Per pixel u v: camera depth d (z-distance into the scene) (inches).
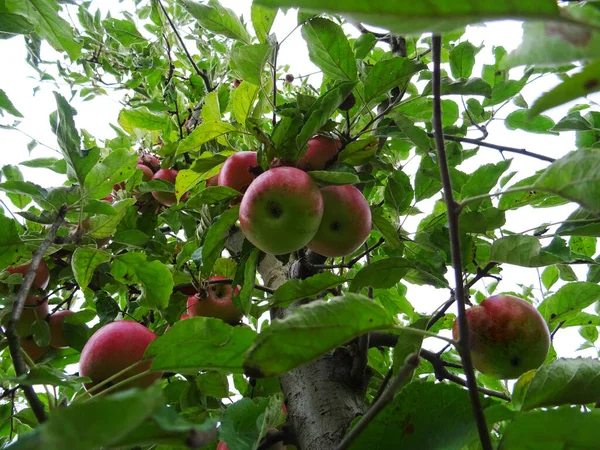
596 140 23.8
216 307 23.4
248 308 18.2
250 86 20.3
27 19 20.3
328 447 16.2
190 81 38.5
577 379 11.8
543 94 5.9
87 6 39.7
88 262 20.1
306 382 18.2
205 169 21.0
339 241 18.3
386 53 27.0
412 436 12.0
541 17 5.2
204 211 21.3
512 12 5.3
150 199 28.3
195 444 7.5
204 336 11.9
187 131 32.3
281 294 17.5
